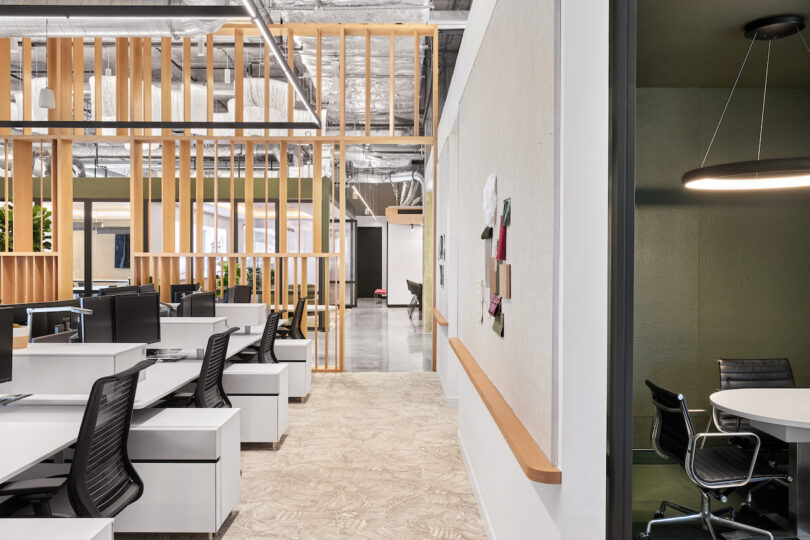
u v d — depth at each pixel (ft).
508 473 8.31
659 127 14.16
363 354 28.96
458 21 23.32
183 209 24.79
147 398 9.83
